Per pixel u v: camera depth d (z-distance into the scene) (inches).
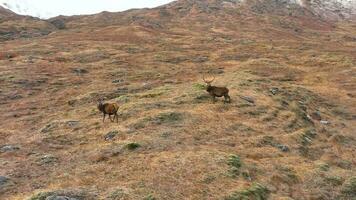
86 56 3048.7
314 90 2174.0
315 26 6929.1
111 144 990.4
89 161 904.3
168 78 2237.9
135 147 959.6
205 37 4623.5
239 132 1156.5
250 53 3472.0
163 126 1135.0
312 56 3412.9
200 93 1494.8
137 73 2363.4
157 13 7583.7
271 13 7721.5
